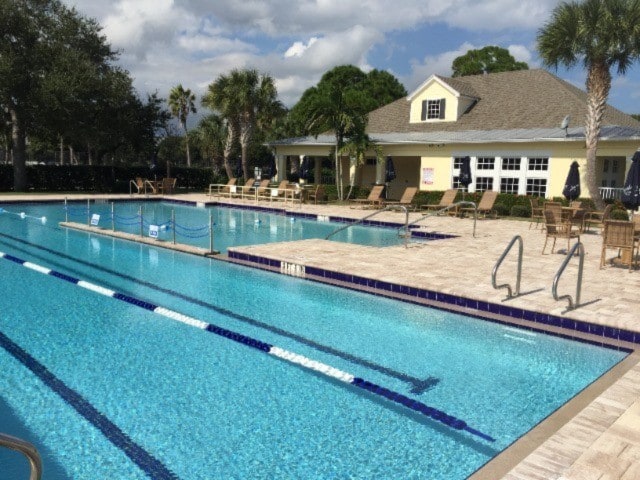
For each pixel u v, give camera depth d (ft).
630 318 22.13
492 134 77.36
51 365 19.25
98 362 19.60
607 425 13.73
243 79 103.71
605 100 60.29
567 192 58.75
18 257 39.58
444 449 13.99
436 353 21.01
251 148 142.41
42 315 25.32
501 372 19.21
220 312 26.21
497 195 69.62
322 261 34.04
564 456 12.17
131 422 15.19
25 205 76.38
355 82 157.69
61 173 102.37
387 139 86.33
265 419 15.48
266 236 52.06
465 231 51.44
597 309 23.54
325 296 29.04
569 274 31.09
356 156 81.71
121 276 33.63
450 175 79.30
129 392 17.12
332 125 83.05
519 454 12.88
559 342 22.13
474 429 15.08
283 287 30.99
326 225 61.26
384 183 86.69
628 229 31.94
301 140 98.68
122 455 13.48
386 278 29.37
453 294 26.43
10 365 19.16
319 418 15.58
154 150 117.29
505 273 30.99
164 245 43.01
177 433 14.62
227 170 113.60
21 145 94.79
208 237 50.88
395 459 13.50
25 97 89.97
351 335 23.00
